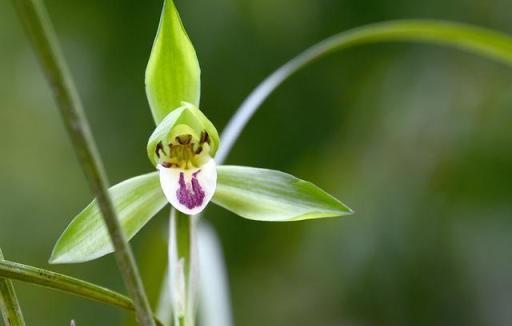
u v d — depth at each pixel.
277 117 0.83
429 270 0.83
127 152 0.82
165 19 0.46
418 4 0.81
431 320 0.83
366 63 0.83
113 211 0.38
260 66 0.80
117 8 0.81
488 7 0.83
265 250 0.87
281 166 0.83
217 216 0.85
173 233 0.47
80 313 0.87
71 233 0.45
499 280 0.82
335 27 0.80
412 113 0.84
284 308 0.88
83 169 0.38
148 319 0.39
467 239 0.83
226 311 0.51
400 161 0.84
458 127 0.84
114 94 0.82
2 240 0.84
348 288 0.85
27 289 0.87
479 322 0.82
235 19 0.79
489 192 0.83
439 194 0.84
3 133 0.87
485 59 0.83
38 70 0.87
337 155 0.84
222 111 0.80
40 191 0.87
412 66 0.84
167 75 0.47
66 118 0.38
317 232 0.86
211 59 0.79
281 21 0.79
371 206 0.84
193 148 0.48
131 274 0.39
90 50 0.82
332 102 0.83
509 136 0.83
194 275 0.47
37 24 0.36
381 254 0.84
